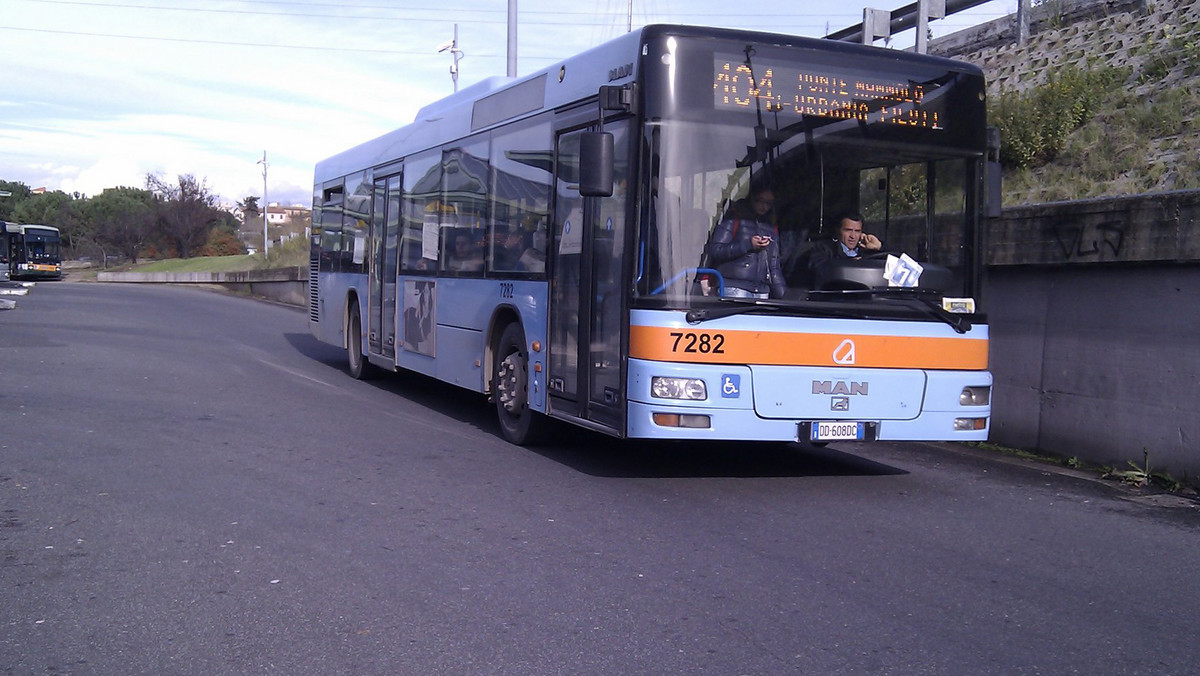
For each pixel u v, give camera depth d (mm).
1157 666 4582
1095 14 19375
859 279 7664
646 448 9680
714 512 7195
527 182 9320
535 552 6133
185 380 13719
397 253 12914
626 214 7516
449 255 11172
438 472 8383
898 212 7875
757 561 6027
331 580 5566
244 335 21734
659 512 7160
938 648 4727
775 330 7398
